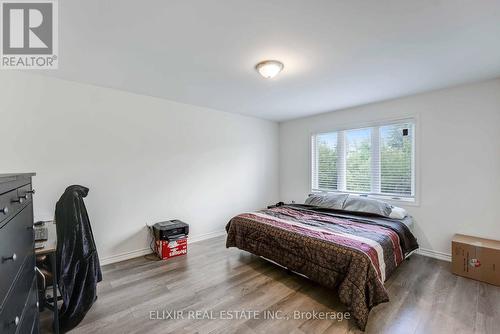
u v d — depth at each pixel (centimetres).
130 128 305
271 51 198
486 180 266
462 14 150
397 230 257
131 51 197
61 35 172
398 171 337
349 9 145
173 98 332
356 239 218
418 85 279
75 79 260
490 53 202
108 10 145
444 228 294
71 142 263
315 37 177
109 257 290
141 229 315
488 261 233
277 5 141
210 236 390
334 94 313
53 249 167
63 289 174
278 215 315
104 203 286
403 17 153
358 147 380
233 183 423
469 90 275
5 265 85
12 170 231
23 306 105
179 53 201
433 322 178
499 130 257
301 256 228
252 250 278
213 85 280
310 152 446
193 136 367
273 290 226
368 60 215
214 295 217
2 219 84
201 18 154
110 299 210
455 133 285
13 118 231
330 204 352
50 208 251
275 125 497
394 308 195
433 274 255
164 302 206
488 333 165
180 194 354
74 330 171
